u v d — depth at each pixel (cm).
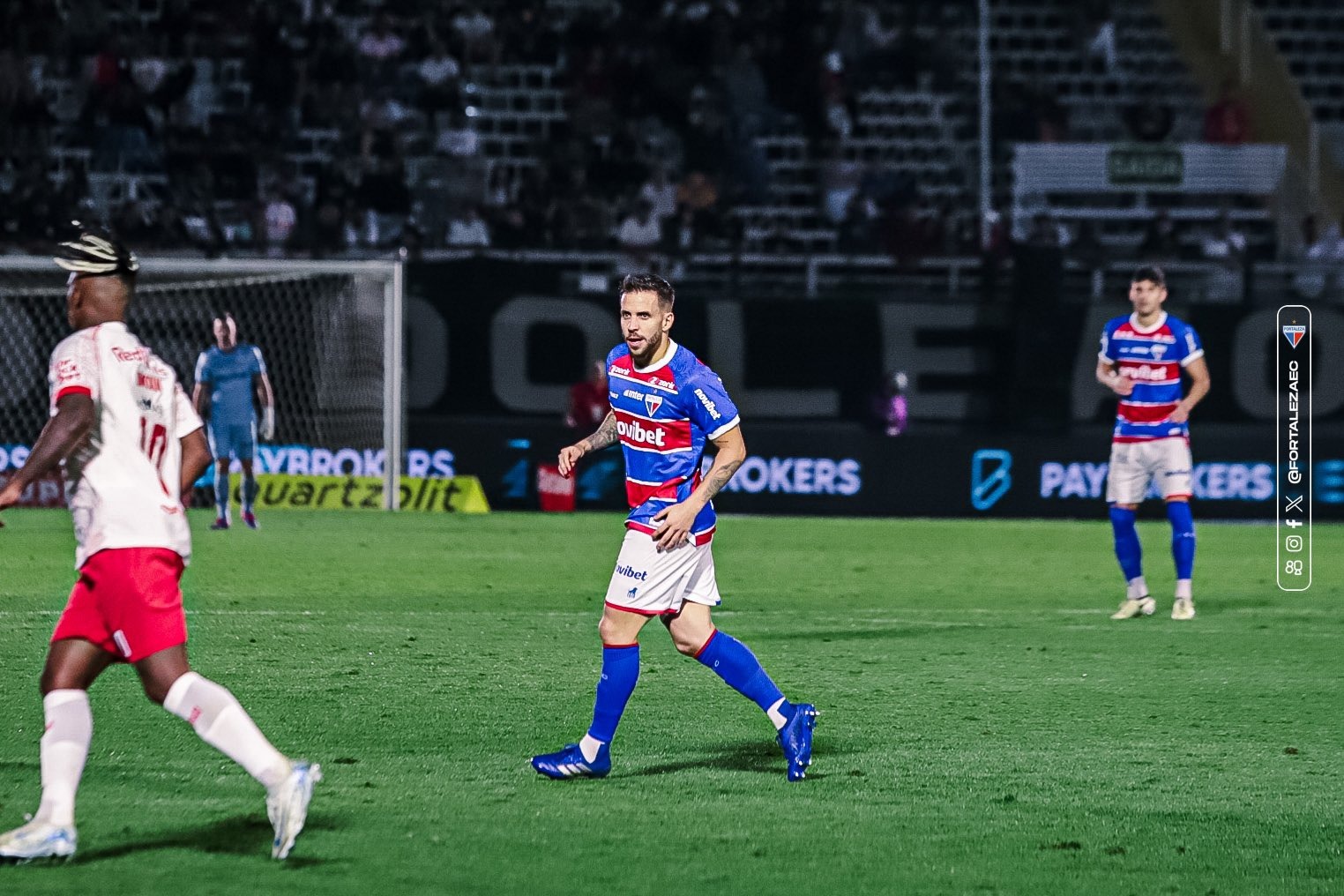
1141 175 5803
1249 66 6712
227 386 3984
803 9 6494
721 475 1434
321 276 4709
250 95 6047
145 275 4675
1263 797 1466
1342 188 6519
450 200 5881
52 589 2892
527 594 2945
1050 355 4784
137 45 6047
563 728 1736
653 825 1336
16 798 1376
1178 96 6738
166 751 1566
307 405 4728
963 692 2000
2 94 5725
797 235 5925
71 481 1177
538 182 5862
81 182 5631
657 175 5906
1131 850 1284
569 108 6297
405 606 2752
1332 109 6894
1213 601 3022
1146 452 2745
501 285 4734
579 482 4725
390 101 6116
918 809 1409
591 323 4759
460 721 1772
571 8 6625
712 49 6378
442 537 3941
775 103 6400
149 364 1199
